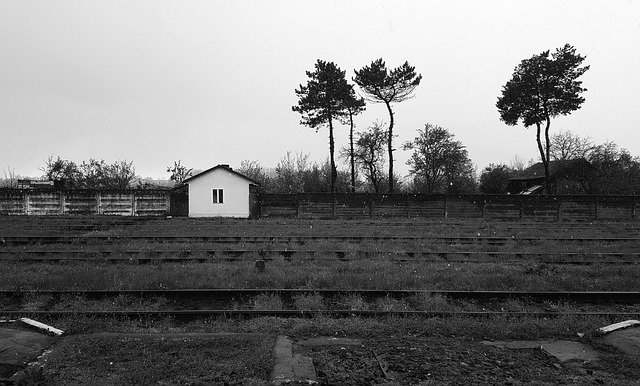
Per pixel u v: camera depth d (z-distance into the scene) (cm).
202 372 638
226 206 3919
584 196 3859
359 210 3922
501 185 6562
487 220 3622
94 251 1717
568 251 1856
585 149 6506
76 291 1108
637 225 3194
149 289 1172
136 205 4075
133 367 652
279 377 617
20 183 4322
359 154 5938
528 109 4756
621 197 3872
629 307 1100
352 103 5109
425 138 6381
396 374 643
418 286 1223
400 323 887
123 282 1210
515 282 1262
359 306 1049
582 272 1427
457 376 637
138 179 5850
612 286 1242
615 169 5141
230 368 651
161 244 1962
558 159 6881
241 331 857
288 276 1291
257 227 2789
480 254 1734
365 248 1875
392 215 3938
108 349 722
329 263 1518
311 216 3925
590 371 660
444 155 6300
